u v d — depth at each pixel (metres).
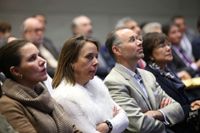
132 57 2.85
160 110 2.80
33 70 1.96
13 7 7.79
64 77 2.35
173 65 4.43
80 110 2.22
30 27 4.63
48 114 1.97
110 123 2.30
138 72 2.98
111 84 2.75
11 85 1.92
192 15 9.04
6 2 7.75
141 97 2.79
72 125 2.13
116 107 2.52
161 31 5.23
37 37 4.65
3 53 1.95
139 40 2.94
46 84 2.79
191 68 4.33
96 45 2.44
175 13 8.95
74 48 2.33
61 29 8.15
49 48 4.76
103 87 2.55
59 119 2.00
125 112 2.51
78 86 2.32
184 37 6.06
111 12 8.50
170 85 3.25
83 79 2.37
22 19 7.84
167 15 8.89
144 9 8.73
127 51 2.84
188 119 3.10
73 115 2.21
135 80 2.84
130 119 2.61
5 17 7.75
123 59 2.90
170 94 3.22
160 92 3.04
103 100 2.45
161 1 8.81
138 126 2.58
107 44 2.97
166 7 8.88
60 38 8.14
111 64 4.72
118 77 2.80
